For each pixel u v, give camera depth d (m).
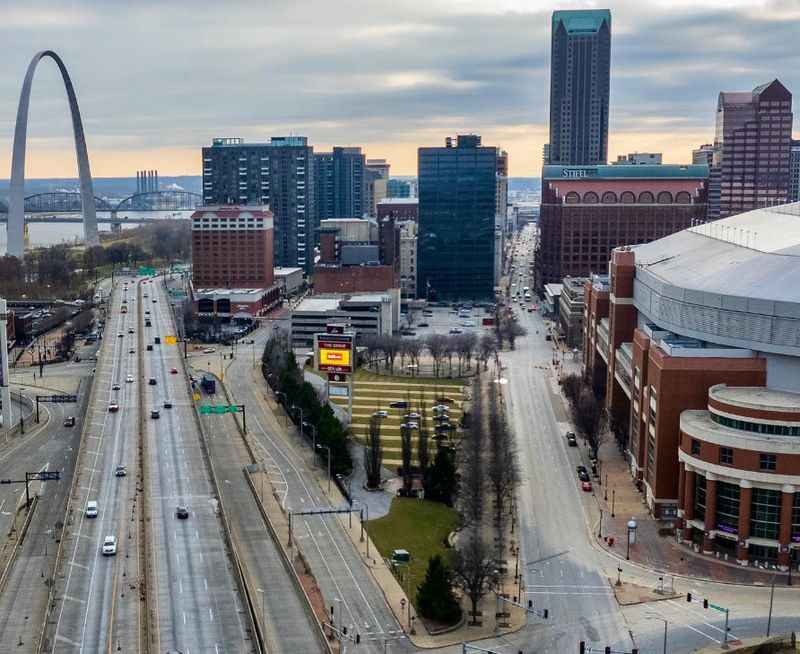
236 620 160.12
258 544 199.75
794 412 195.75
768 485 195.12
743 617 173.62
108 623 157.25
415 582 186.12
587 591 184.38
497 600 179.75
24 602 168.62
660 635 166.12
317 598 174.75
